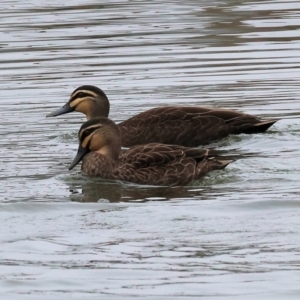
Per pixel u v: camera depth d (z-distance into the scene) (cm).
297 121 2014
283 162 1716
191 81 2384
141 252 1253
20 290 1138
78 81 2403
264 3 3397
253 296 1108
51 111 2148
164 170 1638
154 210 1441
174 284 1147
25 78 2461
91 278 1170
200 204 1470
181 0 3522
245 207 1442
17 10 3388
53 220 1405
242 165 1698
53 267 1208
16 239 1320
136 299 1105
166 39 2872
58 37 2928
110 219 1401
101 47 2789
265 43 2805
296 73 2439
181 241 1292
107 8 3400
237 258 1225
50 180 1650
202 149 1667
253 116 1952
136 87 2338
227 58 2630
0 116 2116
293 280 1152
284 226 1345
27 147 1867
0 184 1617
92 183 1638
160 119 1948
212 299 1101
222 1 3456
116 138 1700
